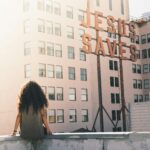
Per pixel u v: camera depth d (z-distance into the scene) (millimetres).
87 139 4668
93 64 60250
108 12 66438
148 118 32969
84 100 57188
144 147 4164
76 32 57844
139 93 70250
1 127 54062
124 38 68750
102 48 43031
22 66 51656
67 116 53719
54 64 53219
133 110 34219
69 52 56062
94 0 63375
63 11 56219
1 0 56062
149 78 70500
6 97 53938
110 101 62625
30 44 51250
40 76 51000
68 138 4840
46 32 53031
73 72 56156
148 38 71438
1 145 5281
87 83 58188
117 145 4387
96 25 43938
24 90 5047
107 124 60906
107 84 62656
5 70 54500
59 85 53406
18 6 53594
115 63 65438
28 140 5070
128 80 67875
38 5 52594
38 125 4980
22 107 4984
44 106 5086
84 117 56688
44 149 5039
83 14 59781
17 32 53281
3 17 55469
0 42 55562
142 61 71812
